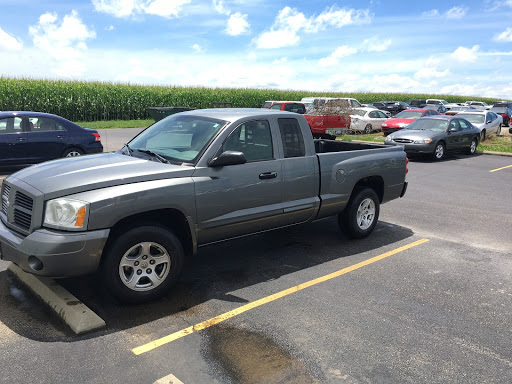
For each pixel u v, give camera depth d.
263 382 2.89
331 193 5.46
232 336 3.47
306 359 3.18
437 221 7.24
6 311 3.74
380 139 19.62
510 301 4.27
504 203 8.66
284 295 4.25
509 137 23.33
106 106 31.97
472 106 40.25
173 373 2.96
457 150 16.00
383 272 4.93
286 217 5.04
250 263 5.11
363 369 3.08
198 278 4.62
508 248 5.92
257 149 4.72
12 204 3.90
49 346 3.24
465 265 5.23
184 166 4.20
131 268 3.91
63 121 10.62
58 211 3.54
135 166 4.10
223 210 4.39
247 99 39.75
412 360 3.21
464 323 3.80
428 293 4.40
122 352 3.20
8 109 28.39
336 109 20.11
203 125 4.65
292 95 43.19
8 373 2.91
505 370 3.12
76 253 3.52
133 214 3.79
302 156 5.11
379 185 6.34
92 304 3.93
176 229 4.39
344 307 4.03
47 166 4.22
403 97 56.78
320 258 5.34
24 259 3.56
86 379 2.87
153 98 34.22
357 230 5.98
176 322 3.66
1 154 9.70
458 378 3.01
